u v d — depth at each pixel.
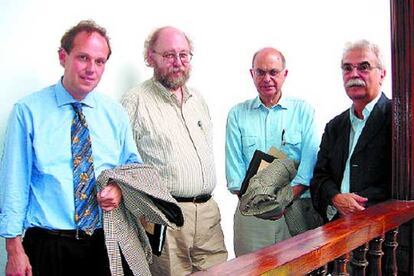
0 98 1.90
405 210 1.76
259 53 2.47
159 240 1.93
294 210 2.43
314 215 2.53
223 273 1.01
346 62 2.18
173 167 2.12
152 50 2.21
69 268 1.63
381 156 2.09
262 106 2.52
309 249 1.19
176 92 2.24
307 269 1.17
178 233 2.16
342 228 1.41
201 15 2.78
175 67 2.17
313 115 2.52
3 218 1.52
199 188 2.20
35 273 1.59
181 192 2.15
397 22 1.89
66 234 1.61
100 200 1.62
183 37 2.22
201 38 2.79
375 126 2.11
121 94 2.35
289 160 2.37
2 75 1.91
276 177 2.28
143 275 1.70
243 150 2.54
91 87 1.66
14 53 1.94
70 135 1.64
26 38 1.98
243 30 3.07
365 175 2.11
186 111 2.25
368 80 2.12
